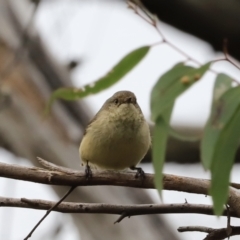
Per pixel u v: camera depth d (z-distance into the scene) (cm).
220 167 741
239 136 750
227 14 1283
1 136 1313
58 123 1309
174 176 783
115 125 964
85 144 990
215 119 861
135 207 787
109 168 1011
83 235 1221
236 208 768
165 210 783
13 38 1338
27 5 1389
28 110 1303
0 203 773
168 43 896
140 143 973
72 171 783
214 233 764
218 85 875
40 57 1335
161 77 866
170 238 1206
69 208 783
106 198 1229
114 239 1199
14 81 1310
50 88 1331
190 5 1280
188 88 849
